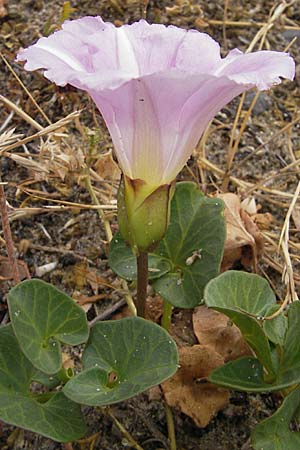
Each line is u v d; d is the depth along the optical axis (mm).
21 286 164
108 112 150
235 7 271
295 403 166
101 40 150
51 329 167
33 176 216
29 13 261
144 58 152
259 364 173
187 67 152
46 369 160
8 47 253
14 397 163
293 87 258
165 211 157
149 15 261
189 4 263
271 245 219
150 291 207
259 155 241
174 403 186
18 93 243
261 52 147
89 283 212
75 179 214
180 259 185
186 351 188
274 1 274
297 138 247
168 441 185
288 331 172
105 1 263
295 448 162
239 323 170
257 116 250
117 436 186
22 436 186
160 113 146
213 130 240
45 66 144
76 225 223
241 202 225
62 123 188
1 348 167
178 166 155
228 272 173
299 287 214
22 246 217
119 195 160
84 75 135
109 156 223
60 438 156
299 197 228
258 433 162
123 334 165
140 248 161
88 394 158
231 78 137
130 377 161
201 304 181
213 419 189
